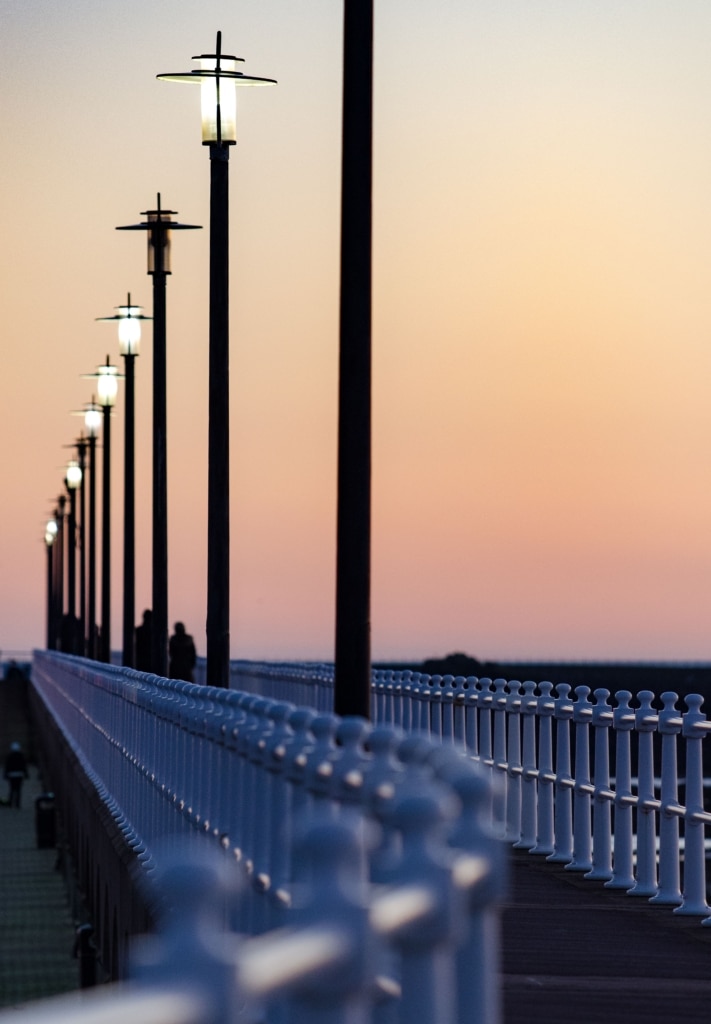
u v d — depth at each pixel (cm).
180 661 5284
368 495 1911
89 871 3938
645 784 1981
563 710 2300
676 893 1889
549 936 1661
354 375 1911
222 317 3397
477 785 691
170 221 4375
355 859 540
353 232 1916
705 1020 1245
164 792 2172
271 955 443
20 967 4678
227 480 3391
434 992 594
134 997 376
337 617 1909
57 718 7431
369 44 1923
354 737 984
